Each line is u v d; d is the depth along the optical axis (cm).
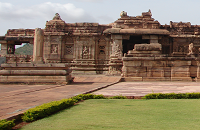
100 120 720
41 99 1105
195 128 627
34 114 733
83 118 748
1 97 1178
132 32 3447
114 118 748
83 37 3753
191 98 1234
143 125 659
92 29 3762
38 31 2203
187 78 2492
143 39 3722
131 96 1248
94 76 2866
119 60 3256
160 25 3831
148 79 2516
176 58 2517
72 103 1002
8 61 3738
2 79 2064
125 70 2561
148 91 1505
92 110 884
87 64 3669
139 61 2550
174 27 3841
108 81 2364
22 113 752
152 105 995
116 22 3653
